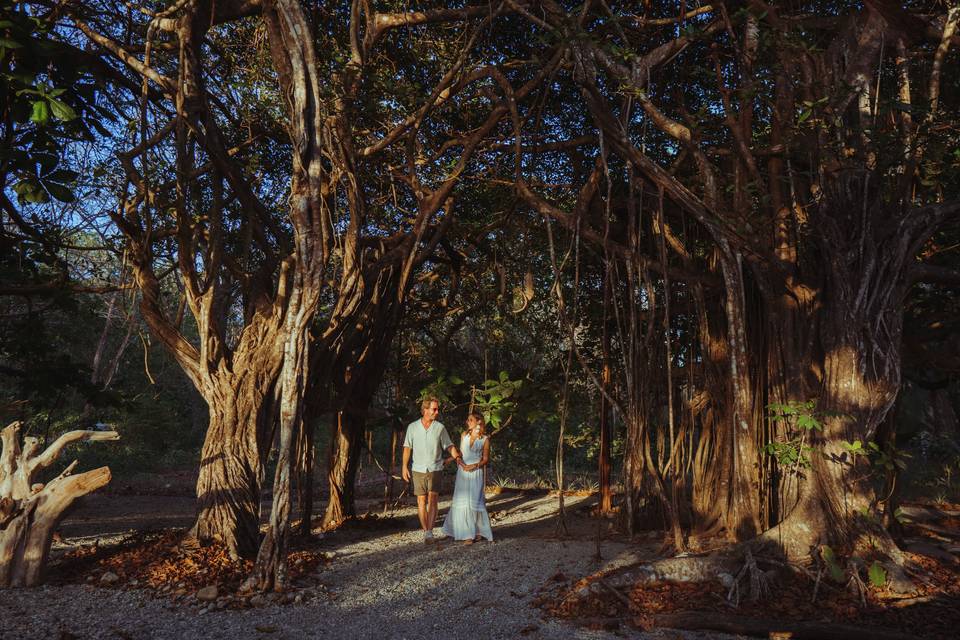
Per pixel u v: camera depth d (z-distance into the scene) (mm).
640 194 6664
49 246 7676
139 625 4219
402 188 10195
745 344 6258
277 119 8875
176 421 23875
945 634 4156
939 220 5871
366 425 9125
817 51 6211
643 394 7426
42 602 4609
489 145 8656
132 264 6621
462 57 7426
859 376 5672
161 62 7984
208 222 8031
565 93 9727
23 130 6254
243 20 9086
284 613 4598
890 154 5801
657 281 7973
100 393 8852
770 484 6520
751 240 6117
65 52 5883
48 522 5148
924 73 7371
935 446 13773
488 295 10562
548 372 9930
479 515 7242
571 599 4824
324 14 8602
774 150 6285
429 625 4387
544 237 9820
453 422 11711
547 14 7559
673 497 6191
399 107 8961
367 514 9219
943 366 7488
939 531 6988
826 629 4215
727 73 7953
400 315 8719
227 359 6500
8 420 12695
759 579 4926
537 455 15078
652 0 8852
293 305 5461
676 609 4648
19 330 8617
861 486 5512
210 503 5930
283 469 5293
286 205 9625
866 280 5746
